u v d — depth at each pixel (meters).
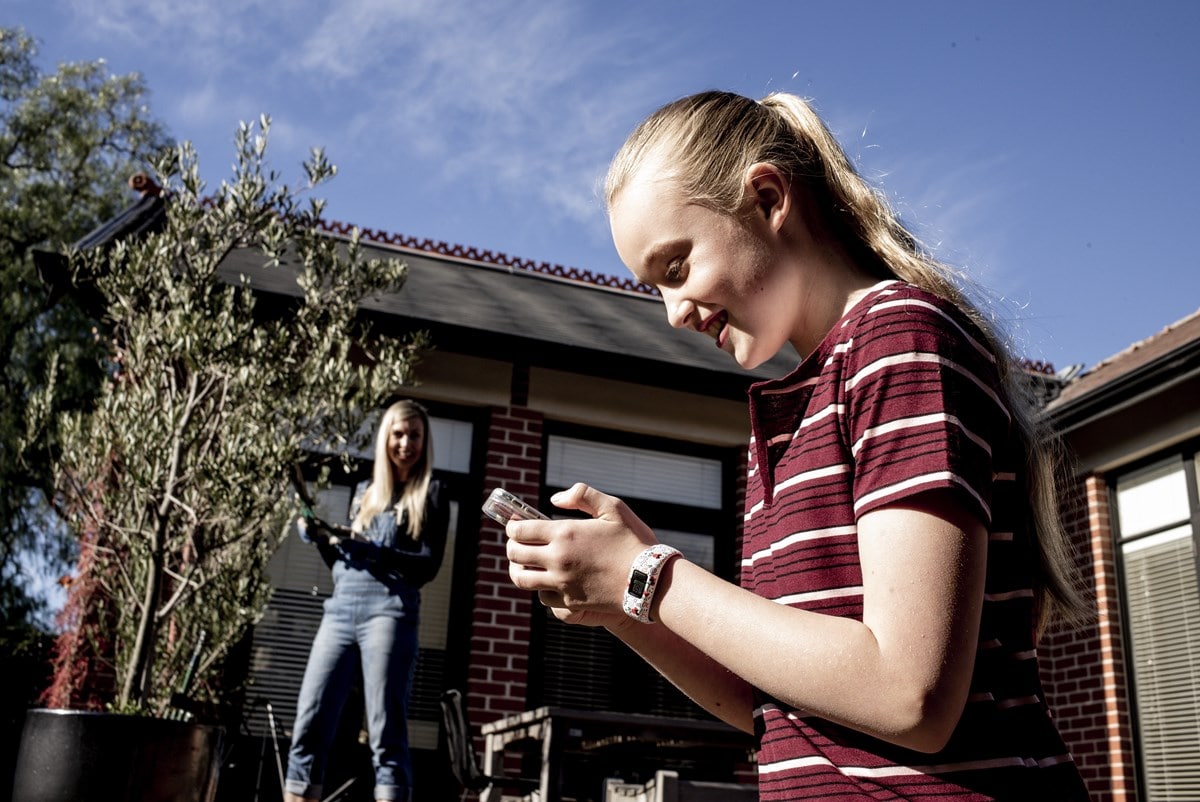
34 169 18.00
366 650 4.55
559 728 4.89
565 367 7.45
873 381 0.98
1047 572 1.12
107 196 17.83
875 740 0.98
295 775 4.50
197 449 4.56
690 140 1.16
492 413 7.51
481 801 5.72
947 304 1.03
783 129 1.21
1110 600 7.83
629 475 7.90
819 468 1.04
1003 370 1.12
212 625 5.02
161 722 3.63
